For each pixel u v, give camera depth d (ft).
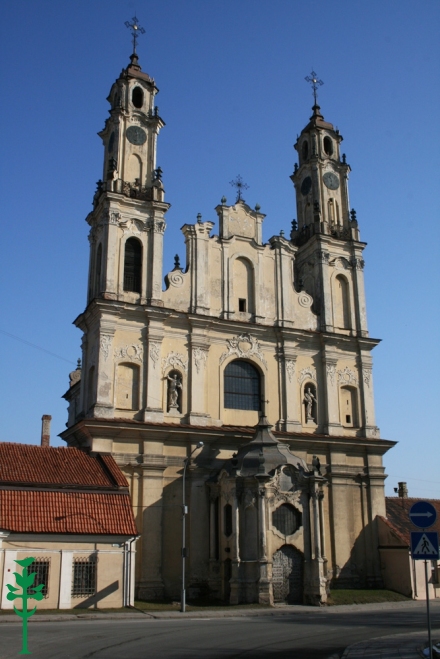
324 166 198.70
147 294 158.10
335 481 167.02
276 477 139.95
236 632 85.46
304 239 194.90
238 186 182.29
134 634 81.10
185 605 128.47
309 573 137.39
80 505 126.21
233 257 173.37
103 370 147.84
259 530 134.72
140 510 142.41
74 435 155.02
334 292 186.60
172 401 154.40
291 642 76.43
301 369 173.99
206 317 161.89
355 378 180.75
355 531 166.20
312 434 167.02
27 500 122.31
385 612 122.93
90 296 165.58
